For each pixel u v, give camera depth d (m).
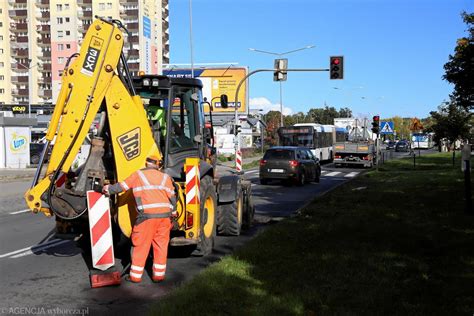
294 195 19.05
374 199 14.87
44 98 104.19
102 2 97.19
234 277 6.53
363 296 5.70
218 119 54.34
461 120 48.44
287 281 6.32
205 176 8.96
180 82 8.40
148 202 6.77
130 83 7.62
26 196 7.12
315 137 40.75
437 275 6.54
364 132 44.34
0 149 33.25
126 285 6.78
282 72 29.16
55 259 8.43
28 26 101.56
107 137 7.70
